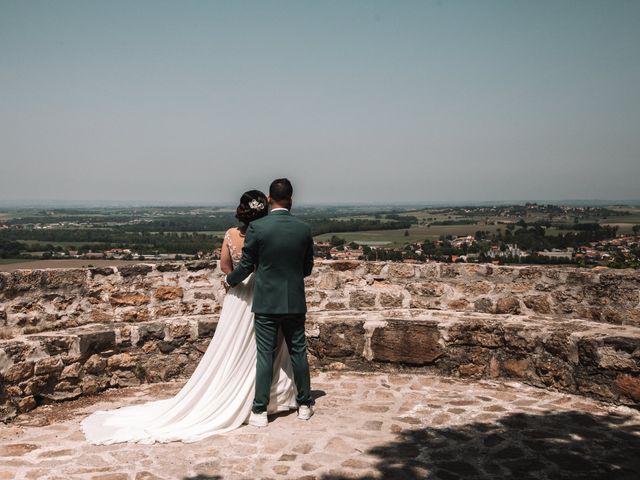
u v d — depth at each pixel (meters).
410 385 5.98
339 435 4.58
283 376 5.14
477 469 3.94
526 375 5.92
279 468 3.94
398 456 4.16
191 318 6.56
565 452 4.22
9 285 5.61
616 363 5.22
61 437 4.57
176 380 6.30
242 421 4.84
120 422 4.84
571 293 6.34
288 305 4.85
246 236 4.95
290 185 5.18
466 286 6.97
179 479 3.77
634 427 4.71
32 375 5.30
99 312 6.36
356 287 7.27
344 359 6.57
